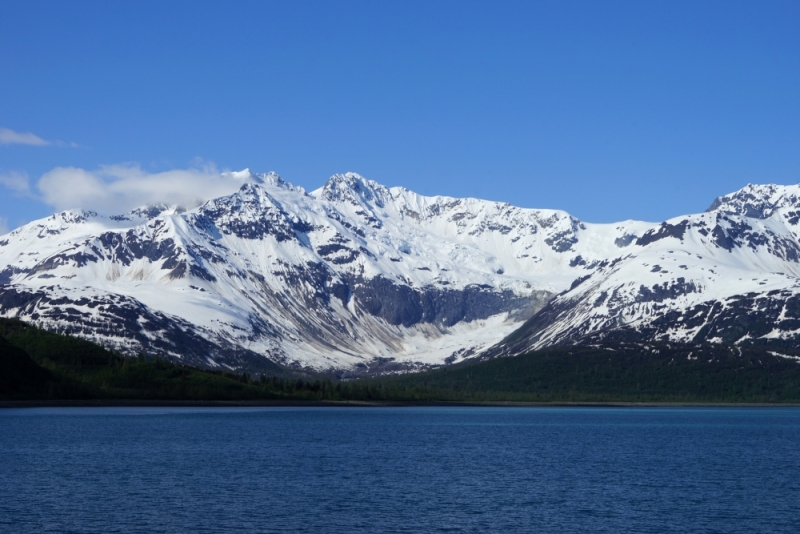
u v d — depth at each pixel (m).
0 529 155.25
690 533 157.25
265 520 163.88
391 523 162.50
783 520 168.12
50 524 159.12
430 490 198.12
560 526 161.75
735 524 164.50
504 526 161.12
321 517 167.00
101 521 161.75
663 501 186.88
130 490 193.75
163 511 170.75
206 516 166.75
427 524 162.00
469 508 177.12
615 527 161.38
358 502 182.12
